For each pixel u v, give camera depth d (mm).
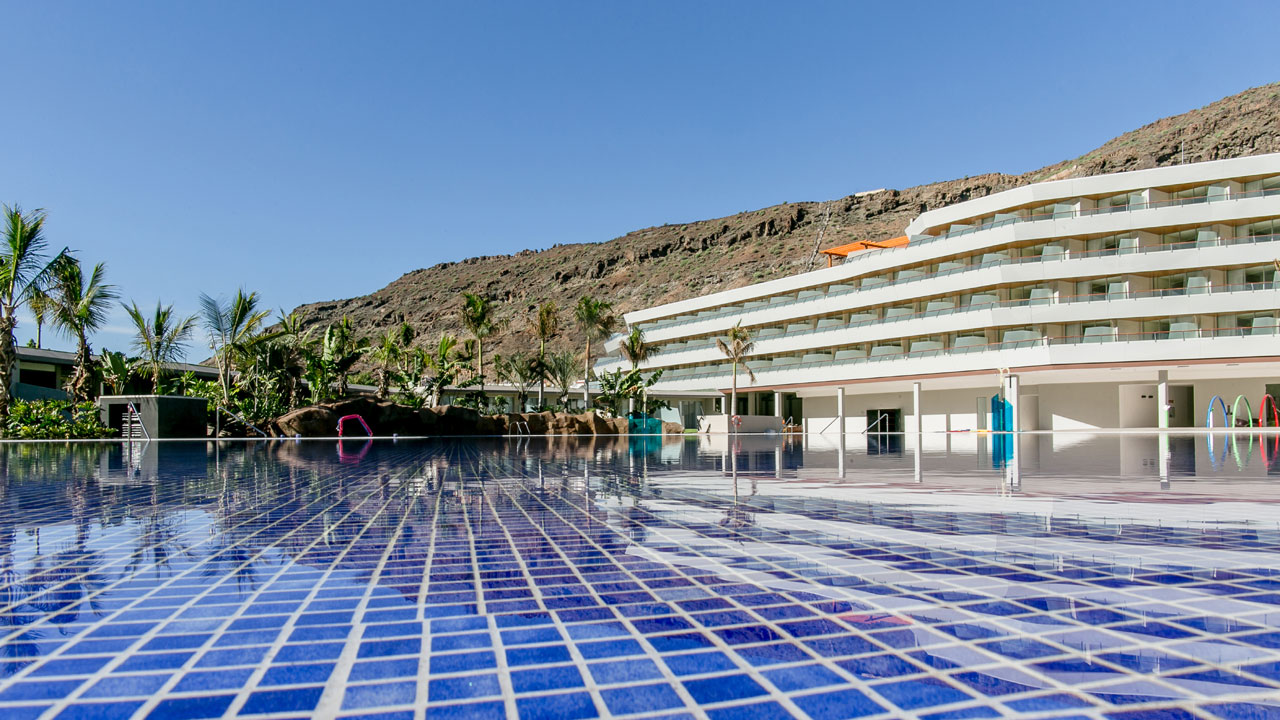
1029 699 1774
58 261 24891
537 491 6988
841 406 46469
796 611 2557
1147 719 1661
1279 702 1754
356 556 3596
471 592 2844
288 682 1888
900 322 42750
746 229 138500
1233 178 35219
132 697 1790
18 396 33375
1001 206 39469
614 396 46781
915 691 1829
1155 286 37125
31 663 2031
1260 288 34719
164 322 29625
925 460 13461
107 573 3205
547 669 1988
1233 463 11883
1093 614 2498
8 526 4633
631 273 142125
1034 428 41656
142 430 24172
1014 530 4379
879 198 134875
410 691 1830
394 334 50906
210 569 3279
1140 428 39031
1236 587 2873
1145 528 4449
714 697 1793
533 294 148250
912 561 3426
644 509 5508
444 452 16250
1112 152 120188
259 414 27688
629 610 2584
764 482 8180
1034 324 38312
